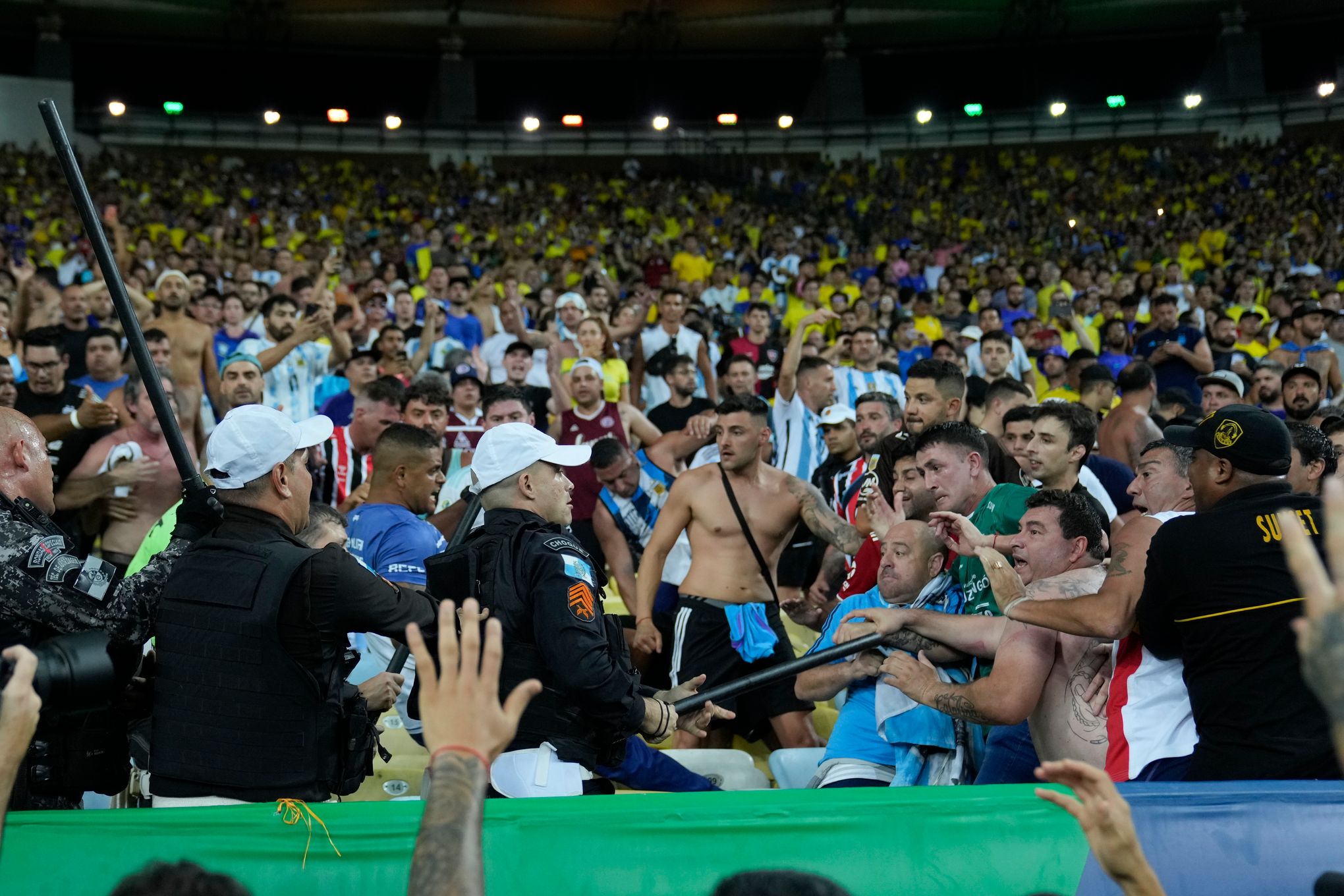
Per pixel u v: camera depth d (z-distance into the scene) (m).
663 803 2.52
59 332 7.38
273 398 9.16
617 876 2.46
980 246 26.53
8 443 3.02
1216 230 25.97
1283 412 8.70
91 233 2.85
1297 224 26.75
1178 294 16.58
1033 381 11.65
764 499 5.37
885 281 17.19
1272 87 36.44
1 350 8.93
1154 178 31.16
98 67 34.88
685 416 8.70
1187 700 3.32
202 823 2.46
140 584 2.74
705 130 34.72
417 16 34.59
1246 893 2.47
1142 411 7.11
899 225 28.34
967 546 3.60
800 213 29.50
